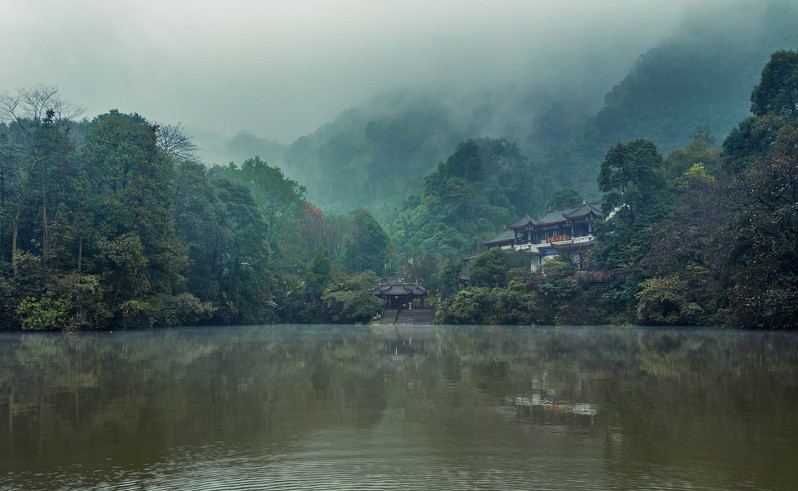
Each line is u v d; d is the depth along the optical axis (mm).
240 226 66500
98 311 42188
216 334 40781
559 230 85688
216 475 7262
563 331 41344
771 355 20844
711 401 11914
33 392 13703
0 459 8008
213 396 13039
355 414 10891
